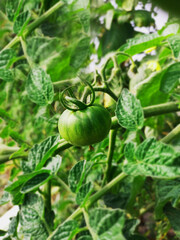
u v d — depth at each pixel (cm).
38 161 24
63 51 33
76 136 21
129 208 32
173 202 24
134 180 29
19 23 30
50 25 34
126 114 21
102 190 25
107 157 29
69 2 31
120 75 26
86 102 22
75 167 23
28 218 27
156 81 29
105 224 18
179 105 25
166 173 19
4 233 31
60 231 21
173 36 24
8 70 31
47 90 24
